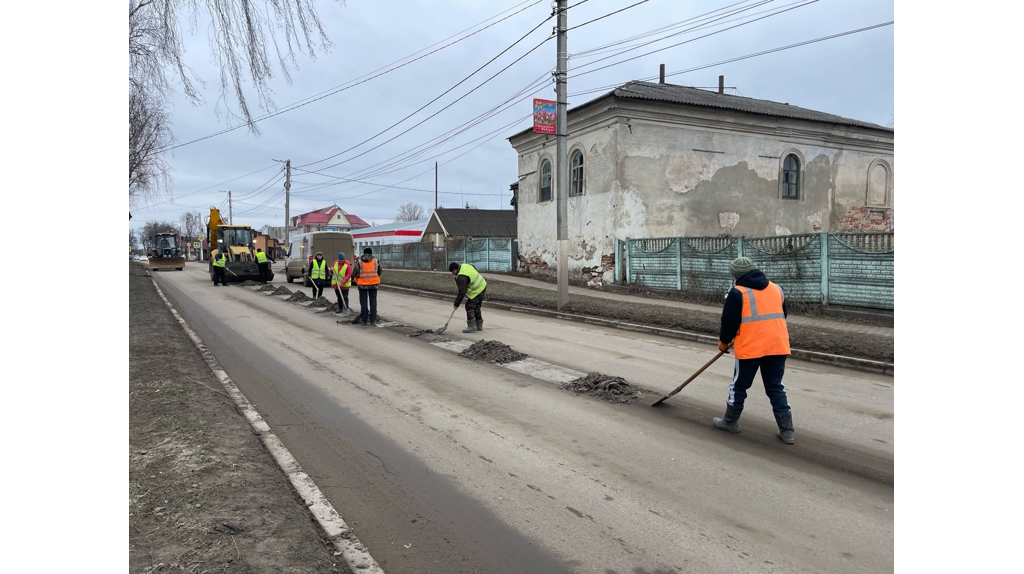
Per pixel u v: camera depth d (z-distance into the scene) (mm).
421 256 35938
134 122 15406
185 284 25828
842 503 3820
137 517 3221
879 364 7824
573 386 6855
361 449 4809
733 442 4996
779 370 5004
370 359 8555
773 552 3211
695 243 16609
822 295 12812
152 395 5684
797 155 22672
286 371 7727
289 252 28484
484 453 4723
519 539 3363
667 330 10930
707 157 21078
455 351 9195
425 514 3668
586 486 4090
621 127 19766
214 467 3959
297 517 3398
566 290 14375
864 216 24156
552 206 23547
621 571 3041
